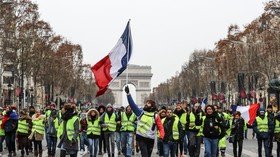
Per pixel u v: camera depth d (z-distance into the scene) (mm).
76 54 147250
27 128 38094
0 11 82938
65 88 137000
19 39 90812
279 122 34031
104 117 37781
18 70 99938
